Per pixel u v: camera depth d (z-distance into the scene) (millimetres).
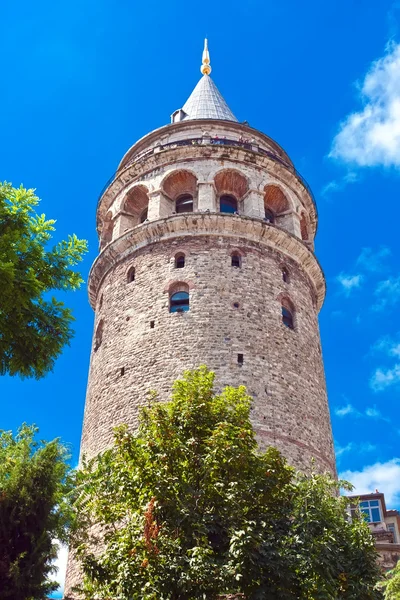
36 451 21219
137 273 37344
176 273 36062
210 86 52438
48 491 19719
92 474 24891
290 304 37500
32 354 18797
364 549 21250
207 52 56469
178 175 40938
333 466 33969
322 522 20672
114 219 42000
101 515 23375
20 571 17922
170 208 40500
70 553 31844
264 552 18812
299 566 19094
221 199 41500
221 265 36281
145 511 19750
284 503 21297
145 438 21500
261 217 39156
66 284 20188
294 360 34750
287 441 31312
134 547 19281
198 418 22172
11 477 19672
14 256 18188
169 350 33094
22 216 19469
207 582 18125
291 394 33219
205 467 20594
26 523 18859
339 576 20484
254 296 35656
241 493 20422
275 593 18766
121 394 33031
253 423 30828
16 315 18375
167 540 18875
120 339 35312
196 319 33969
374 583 20797
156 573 18312
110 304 37750
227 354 32875
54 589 18719
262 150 42938
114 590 19812
